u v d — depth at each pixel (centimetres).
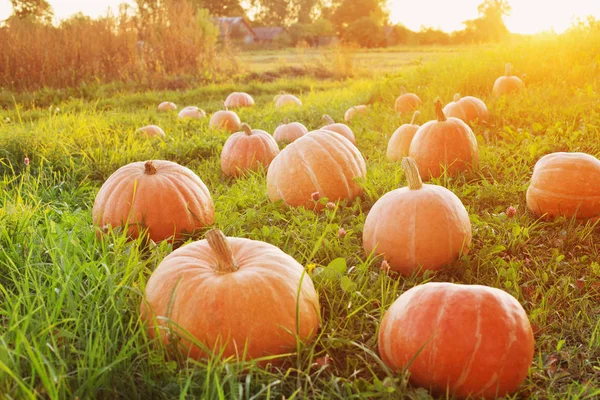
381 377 245
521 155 570
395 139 619
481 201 466
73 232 341
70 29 1873
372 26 7494
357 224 422
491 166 555
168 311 241
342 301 296
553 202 416
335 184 460
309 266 304
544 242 392
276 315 243
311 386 219
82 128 784
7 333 231
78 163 632
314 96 1548
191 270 257
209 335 237
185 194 398
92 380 207
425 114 822
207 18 2417
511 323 224
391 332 238
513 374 221
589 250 377
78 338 237
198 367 231
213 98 1708
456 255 348
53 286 264
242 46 6450
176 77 1991
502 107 788
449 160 521
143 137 798
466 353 219
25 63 1764
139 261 324
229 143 626
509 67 947
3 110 1385
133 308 269
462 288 234
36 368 201
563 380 252
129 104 1552
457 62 1193
